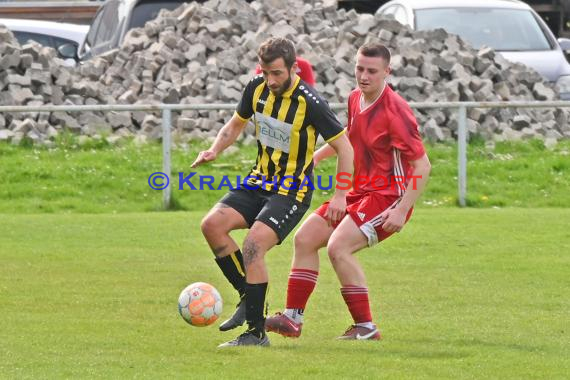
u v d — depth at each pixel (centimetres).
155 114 5519
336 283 2967
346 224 2312
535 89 5838
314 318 2530
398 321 2459
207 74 5738
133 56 5991
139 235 3741
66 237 3694
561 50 6225
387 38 5912
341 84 5662
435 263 3238
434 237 3691
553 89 5909
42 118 5409
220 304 2225
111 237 3694
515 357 2062
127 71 5931
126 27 6419
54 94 5591
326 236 2334
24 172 4759
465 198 4559
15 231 3809
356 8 8206
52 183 4700
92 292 2770
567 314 2528
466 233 3772
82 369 1938
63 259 3275
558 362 2020
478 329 2359
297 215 2219
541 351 2122
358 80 2302
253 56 5831
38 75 5619
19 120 5372
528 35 6216
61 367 1953
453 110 5525
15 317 2450
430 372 1933
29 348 2120
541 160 5019
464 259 3303
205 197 4594
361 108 2333
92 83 5759
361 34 5969
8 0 9800
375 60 2288
